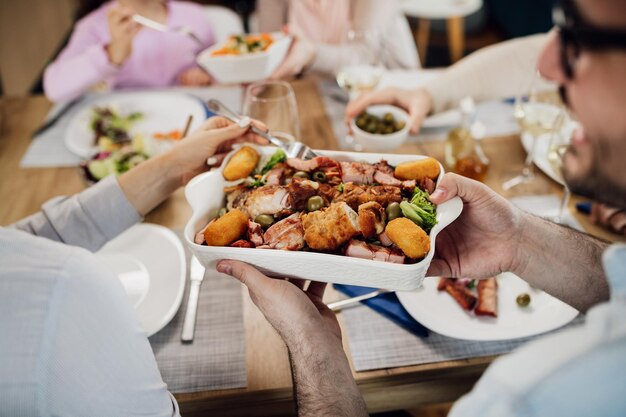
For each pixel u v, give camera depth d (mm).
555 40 492
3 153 1685
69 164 1620
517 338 1002
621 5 423
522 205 1355
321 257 781
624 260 508
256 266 870
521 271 1028
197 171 1188
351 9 2572
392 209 869
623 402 442
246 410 1016
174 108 1843
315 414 792
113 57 2109
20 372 622
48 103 1984
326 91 1955
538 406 468
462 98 1745
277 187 930
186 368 1000
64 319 651
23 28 4211
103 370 695
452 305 1074
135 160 1464
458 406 535
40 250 678
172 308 1077
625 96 458
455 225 1041
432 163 933
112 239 1172
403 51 2623
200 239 862
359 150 1598
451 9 4086
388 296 1110
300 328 850
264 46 1854
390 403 1078
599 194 548
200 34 2600
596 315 484
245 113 1391
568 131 1224
